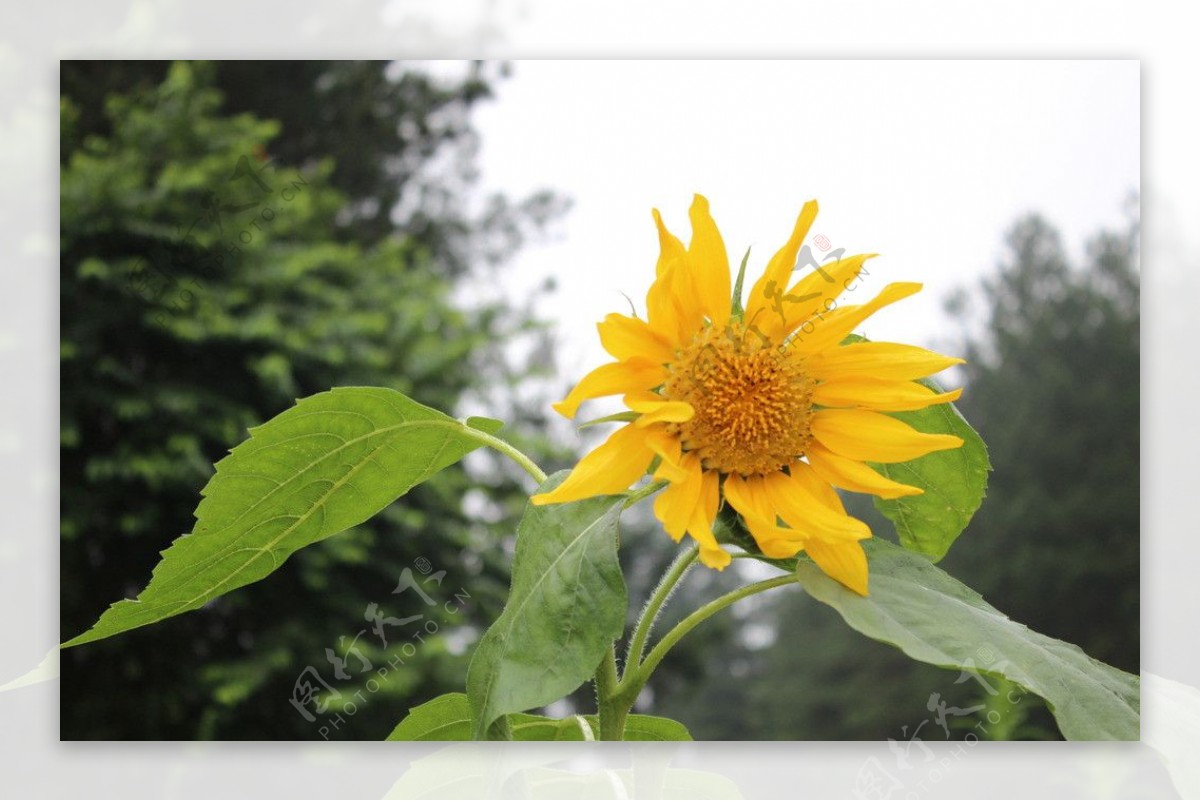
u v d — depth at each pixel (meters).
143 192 6.54
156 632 6.18
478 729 0.95
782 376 1.06
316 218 7.70
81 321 6.26
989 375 13.29
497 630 1.00
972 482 1.27
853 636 11.69
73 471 6.22
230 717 6.17
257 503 1.17
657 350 1.04
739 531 1.06
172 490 6.35
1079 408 12.74
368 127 8.60
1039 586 12.12
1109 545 12.19
